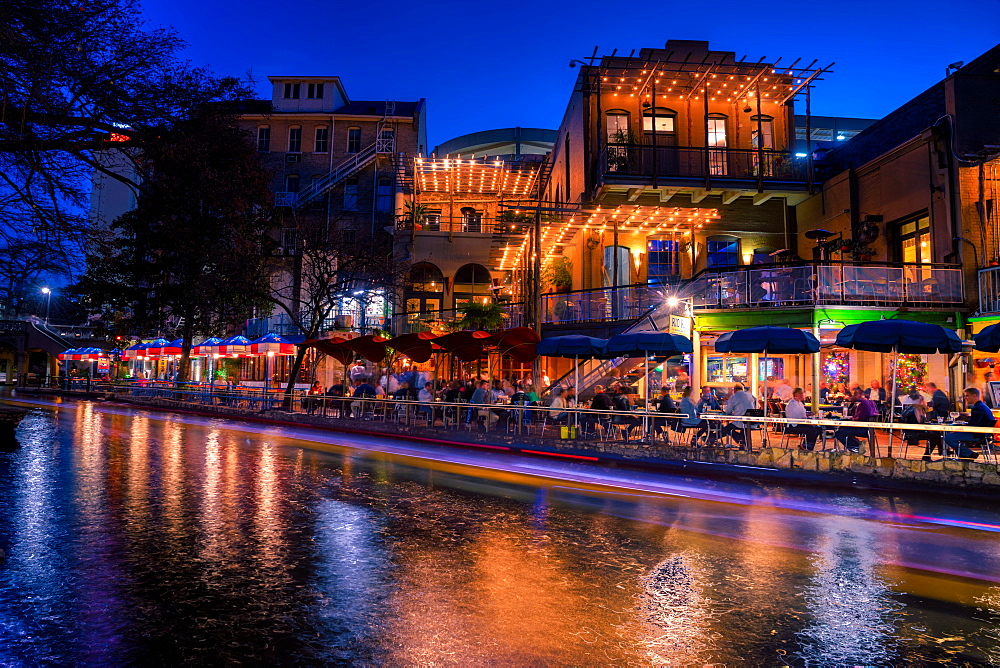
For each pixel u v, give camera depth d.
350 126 40.75
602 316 22.61
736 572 5.73
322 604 4.82
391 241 34.75
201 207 11.02
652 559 6.13
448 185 32.81
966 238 18.47
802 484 10.83
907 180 20.30
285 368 35.06
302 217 27.41
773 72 23.98
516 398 17.95
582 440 14.23
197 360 42.66
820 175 25.06
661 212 22.16
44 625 4.36
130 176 10.89
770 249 25.72
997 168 18.61
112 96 9.25
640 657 3.91
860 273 18.61
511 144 52.41
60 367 56.69
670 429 13.48
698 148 23.89
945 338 11.90
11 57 7.77
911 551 6.52
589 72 24.30
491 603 4.86
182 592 5.07
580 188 26.48
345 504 8.66
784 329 13.85
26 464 12.14
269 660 3.83
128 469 11.61
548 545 6.62
